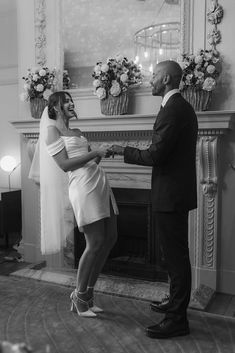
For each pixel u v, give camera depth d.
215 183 3.07
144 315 2.67
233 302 2.98
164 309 2.69
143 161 2.28
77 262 3.64
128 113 3.37
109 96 3.23
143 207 3.44
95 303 2.87
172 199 2.27
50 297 2.99
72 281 3.24
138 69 3.31
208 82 2.90
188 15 3.11
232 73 3.02
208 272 3.17
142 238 3.59
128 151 2.36
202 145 3.01
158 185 2.31
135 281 3.21
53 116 2.67
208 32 3.06
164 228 2.32
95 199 2.50
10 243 4.67
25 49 3.82
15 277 3.42
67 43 3.62
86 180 2.52
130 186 3.43
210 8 3.02
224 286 3.18
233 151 3.06
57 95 2.62
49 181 3.24
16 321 2.57
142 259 3.56
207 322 2.58
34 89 3.56
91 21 3.53
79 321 2.57
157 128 2.23
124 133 3.30
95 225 2.51
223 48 3.03
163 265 3.33
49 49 3.70
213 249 3.15
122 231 3.59
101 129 3.28
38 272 3.45
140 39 3.34
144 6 3.31
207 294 3.01
